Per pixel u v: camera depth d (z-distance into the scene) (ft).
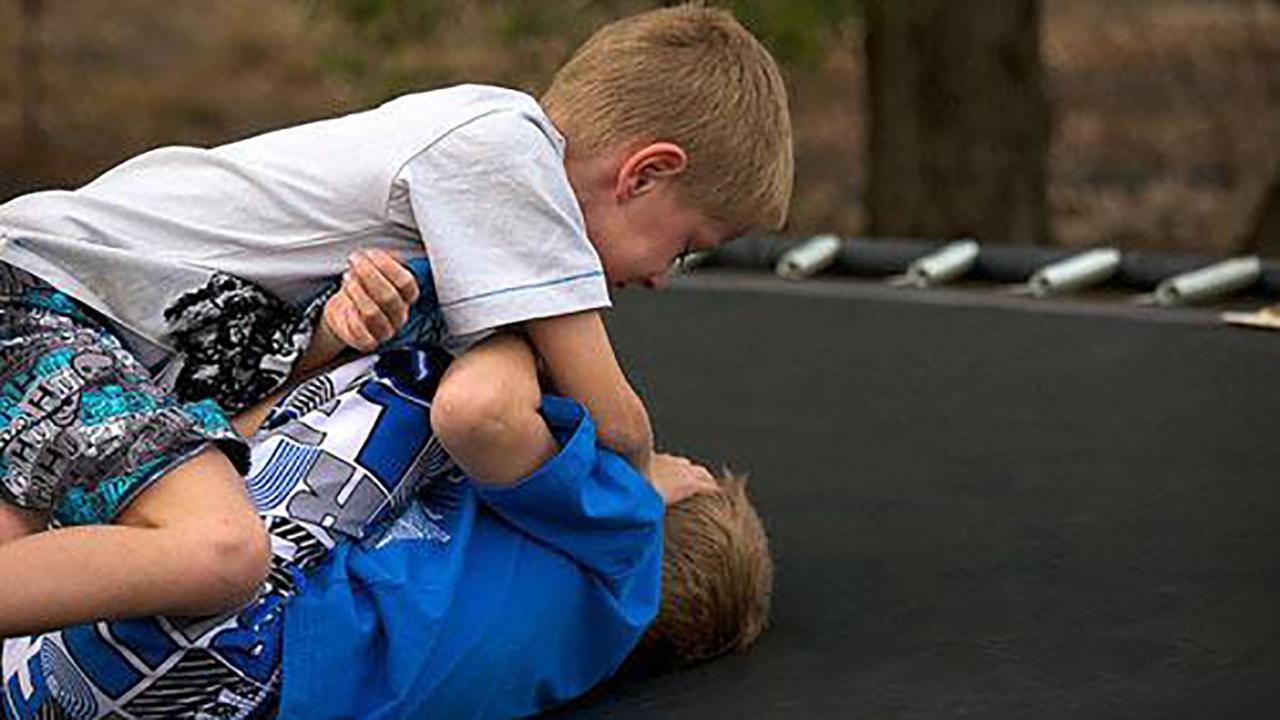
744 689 14.06
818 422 20.74
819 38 34.04
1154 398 21.24
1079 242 44.80
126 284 13.20
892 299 25.79
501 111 13.24
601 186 13.92
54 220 13.25
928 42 37.50
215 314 13.26
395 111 13.44
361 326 12.81
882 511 17.79
